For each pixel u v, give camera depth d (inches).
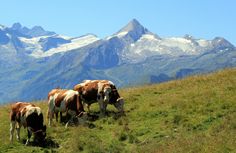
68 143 1000.2
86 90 1243.2
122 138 1007.0
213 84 1338.6
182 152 824.9
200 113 1087.6
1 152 967.0
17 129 1052.5
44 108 1397.6
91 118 1188.5
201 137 895.1
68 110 1136.8
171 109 1159.0
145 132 1027.9
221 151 791.7
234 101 1121.4
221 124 959.6
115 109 1298.0
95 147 945.5
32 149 972.6
